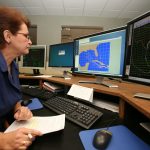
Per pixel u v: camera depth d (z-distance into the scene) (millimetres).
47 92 1399
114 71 1081
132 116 875
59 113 925
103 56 1162
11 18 796
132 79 889
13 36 814
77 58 1429
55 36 4867
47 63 2137
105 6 3918
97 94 1137
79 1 3699
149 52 746
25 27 852
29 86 1806
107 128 745
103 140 599
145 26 778
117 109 954
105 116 905
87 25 4832
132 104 731
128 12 4254
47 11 4422
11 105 863
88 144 614
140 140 650
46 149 592
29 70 2314
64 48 1838
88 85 1152
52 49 2035
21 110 858
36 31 4926
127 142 632
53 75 2064
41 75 2086
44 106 1079
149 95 822
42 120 806
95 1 3664
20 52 877
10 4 3947
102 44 1164
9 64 910
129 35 919
